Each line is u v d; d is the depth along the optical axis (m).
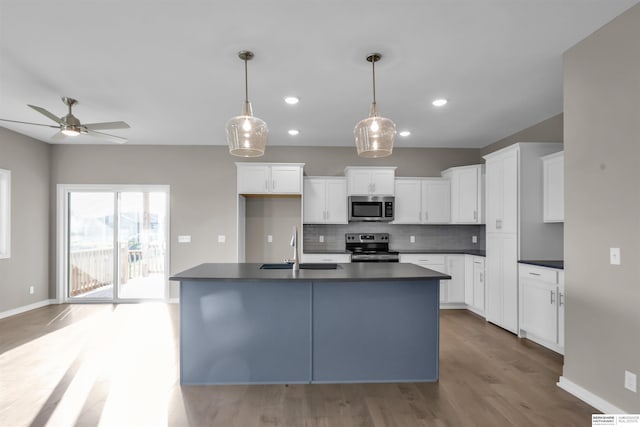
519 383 2.89
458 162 6.14
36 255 5.43
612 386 2.35
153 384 2.86
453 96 3.69
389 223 6.07
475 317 4.98
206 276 2.75
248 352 2.89
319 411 2.46
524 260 3.97
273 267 3.50
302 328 2.91
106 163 5.81
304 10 2.23
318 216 5.65
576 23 2.38
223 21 2.34
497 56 2.83
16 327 4.39
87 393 2.70
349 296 2.92
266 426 2.28
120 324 4.52
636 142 2.18
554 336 3.46
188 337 2.88
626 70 2.25
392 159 6.09
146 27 2.40
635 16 2.19
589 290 2.54
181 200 5.87
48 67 2.99
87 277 5.86
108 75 3.14
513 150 4.08
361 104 3.92
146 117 4.36
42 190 5.58
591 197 2.52
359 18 2.32
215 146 5.91
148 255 5.86
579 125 2.62
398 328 2.94
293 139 5.53
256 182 5.48
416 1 2.14
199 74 3.13
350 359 2.92
